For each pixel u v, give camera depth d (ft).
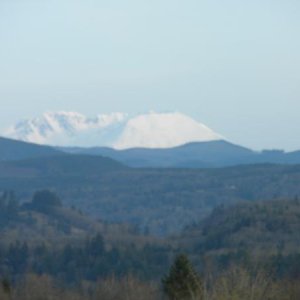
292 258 403.75
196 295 239.09
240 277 225.97
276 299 238.27
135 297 472.03
